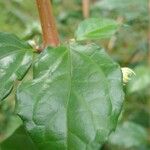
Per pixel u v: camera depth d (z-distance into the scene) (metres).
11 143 0.20
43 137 0.13
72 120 0.14
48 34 0.17
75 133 0.13
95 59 0.15
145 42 0.46
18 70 0.15
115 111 0.14
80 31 0.17
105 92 0.14
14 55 0.16
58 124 0.13
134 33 0.44
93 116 0.14
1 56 0.16
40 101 0.14
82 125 0.13
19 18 0.41
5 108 0.36
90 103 0.14
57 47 0.15
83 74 0.14
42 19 0.17
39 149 0.13
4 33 0.16
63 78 0.14
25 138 0.20
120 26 0.18
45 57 0.15
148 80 0.38
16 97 0.14
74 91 0.14
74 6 0.50
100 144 0.13
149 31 0.46
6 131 0.36
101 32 0.17
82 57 0.15
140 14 0.44
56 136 0.13
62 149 0.13
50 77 0.14
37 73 0.15
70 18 0.47
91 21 0.18
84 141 0.13
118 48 0.47
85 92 0.14
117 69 0.14
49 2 0.17
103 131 0.13
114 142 0.39
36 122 0.14
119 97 0.14
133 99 0.46
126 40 0.46
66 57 0.15
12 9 0.42
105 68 0.14
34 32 0.26
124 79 0.18
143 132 0.40
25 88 0.14
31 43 0.18
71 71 0.15
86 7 0.47
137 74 0.39
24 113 0.14
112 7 0.45
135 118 0.46
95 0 0.58
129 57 0.47
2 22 0.41
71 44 0.15
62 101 0.14
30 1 0.41
